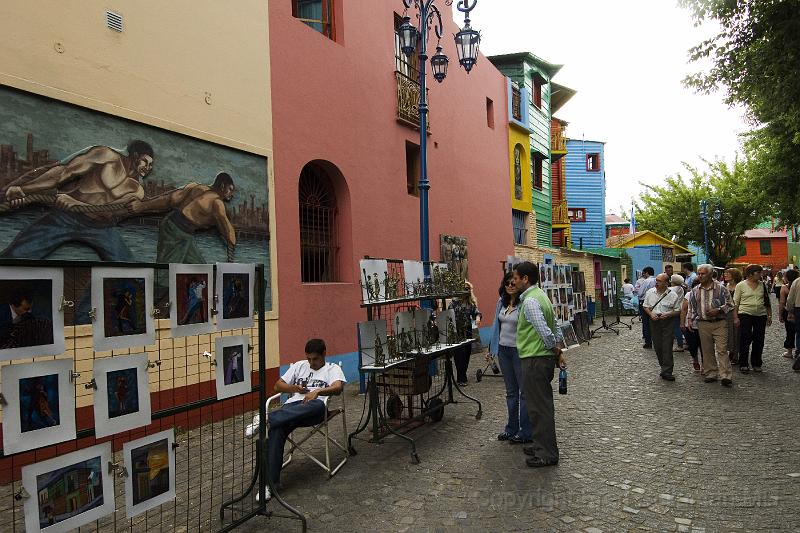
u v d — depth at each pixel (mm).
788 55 10961
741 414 6969
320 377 5531
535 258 20609
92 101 5902
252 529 4164
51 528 2928
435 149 13789
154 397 6363
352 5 10680
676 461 5340
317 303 9227
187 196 6992
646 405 7641
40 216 5406
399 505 4531
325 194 10258
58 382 3000
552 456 5328
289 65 8961
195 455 5863
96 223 5906
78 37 5816
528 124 20859
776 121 16531
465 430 6715
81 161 5789
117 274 3299
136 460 3393
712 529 3928
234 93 7832
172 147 6844
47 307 2959
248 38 8148
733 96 12523
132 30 6406
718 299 8781
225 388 4047
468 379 10117
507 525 4098
